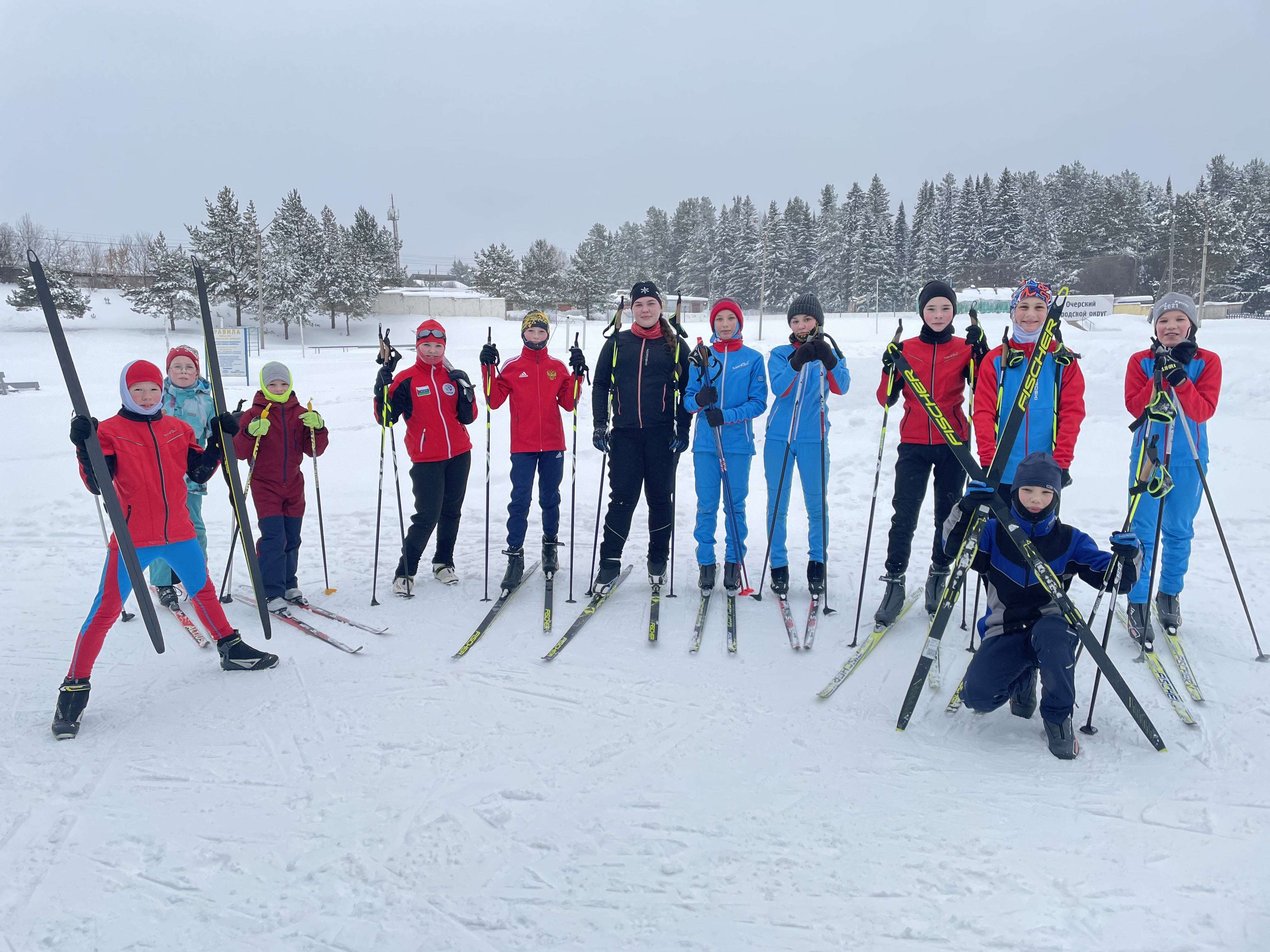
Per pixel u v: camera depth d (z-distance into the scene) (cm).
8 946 196
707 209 9869
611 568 455
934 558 414
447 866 226
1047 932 192
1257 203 5975
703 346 422
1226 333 2205
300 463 454
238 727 314
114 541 319
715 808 252
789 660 370
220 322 4712
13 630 422
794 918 201
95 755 294
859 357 1475
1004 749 288
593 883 217
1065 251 6162
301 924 204
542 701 330
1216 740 285
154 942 198
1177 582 380
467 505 706
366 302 5012
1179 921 193
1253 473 664
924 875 216
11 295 4194
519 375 464
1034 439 361
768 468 445
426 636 408
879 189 7444
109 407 1458
